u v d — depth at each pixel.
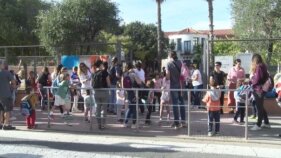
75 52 24.89
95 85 12.60
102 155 9.14
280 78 11.81
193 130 12.24
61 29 32.50
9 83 12.93
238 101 13.09
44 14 34.25
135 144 10.28
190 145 10.14
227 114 15.41
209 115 11.38
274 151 9.40
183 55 70.62
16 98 18.17
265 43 30.14
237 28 32.03
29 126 12.90
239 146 9.99
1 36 42.31
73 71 16.33
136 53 43.41
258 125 11.99
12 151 9.65
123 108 13.18
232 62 18.52
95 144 10.36
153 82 14.79
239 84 14.95
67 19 32.75
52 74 18.22
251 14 31.30
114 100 14.11
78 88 13.20
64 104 13.99
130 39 59.94
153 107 14.84
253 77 11.91
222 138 10.94
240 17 31.95
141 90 12.12
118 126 13.06
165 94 13.08
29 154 9.31
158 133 11.80
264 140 10.59
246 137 10.74
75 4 33.03
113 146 10.09
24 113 12.79
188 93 11.30
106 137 11.30
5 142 10.74
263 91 11.86
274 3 31.06
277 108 15.20
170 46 70.62
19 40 43.41
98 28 33.75
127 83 13.23
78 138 11.21
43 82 16.64
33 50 31.20
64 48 25.03
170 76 12.44
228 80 15.34
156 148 9.80
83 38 33.34
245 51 31.31
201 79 16.47
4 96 12.76
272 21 31.00
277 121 13.56
